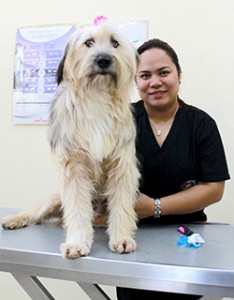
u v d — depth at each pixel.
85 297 2.05
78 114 1.07
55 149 1.11
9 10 2.03
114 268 0.95
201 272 0.88
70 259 0.98
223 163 1.31
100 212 1.24
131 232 1.13
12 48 2.03
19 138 2.06
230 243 1.13
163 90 1.32
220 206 1.81
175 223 1.39
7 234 1.22
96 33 1.10
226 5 1.73
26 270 1.04
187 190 1.29
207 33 1.76
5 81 2.05
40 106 2.00
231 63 1.75
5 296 2.14
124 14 1.85
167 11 1.79
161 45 1.36
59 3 1.94
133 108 1.40
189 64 1.79
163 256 1.00
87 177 1.12
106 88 1.09
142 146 1.36
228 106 1.77
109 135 1.08
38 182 2.05
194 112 1.37
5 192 2.11
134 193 1.15
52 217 1.37
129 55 1.14
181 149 1.33
